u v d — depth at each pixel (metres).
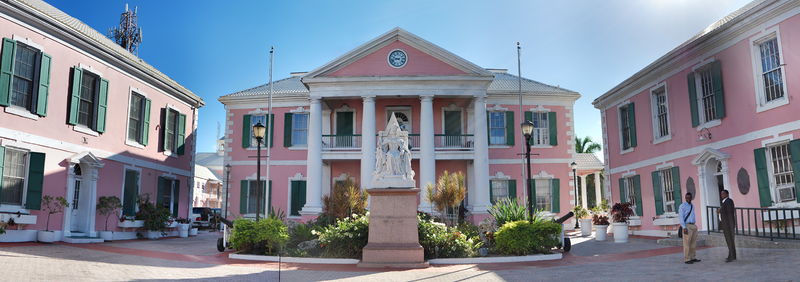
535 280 9.35
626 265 11.02
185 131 24.53
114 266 10.94
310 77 23.75
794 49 13.04
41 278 8.75
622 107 22.73
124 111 19.70
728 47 15.27
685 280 8.39
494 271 10.80
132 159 20.12
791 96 13.23
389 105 26.25
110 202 18.22
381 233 11.85
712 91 16.20
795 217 13.16
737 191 15.12
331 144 25.91
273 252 13.99
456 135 24.89
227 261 12.95
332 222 17.47
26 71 15.35
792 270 8.48
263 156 26.66
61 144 16.47
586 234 22.59
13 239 14.63
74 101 16.97
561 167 26.89
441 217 17.52
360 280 9.59
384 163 12.27
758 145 14.29
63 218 16.52
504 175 26.56
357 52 23.89
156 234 20.80
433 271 10.87
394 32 23.86
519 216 15.62
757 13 13.95
